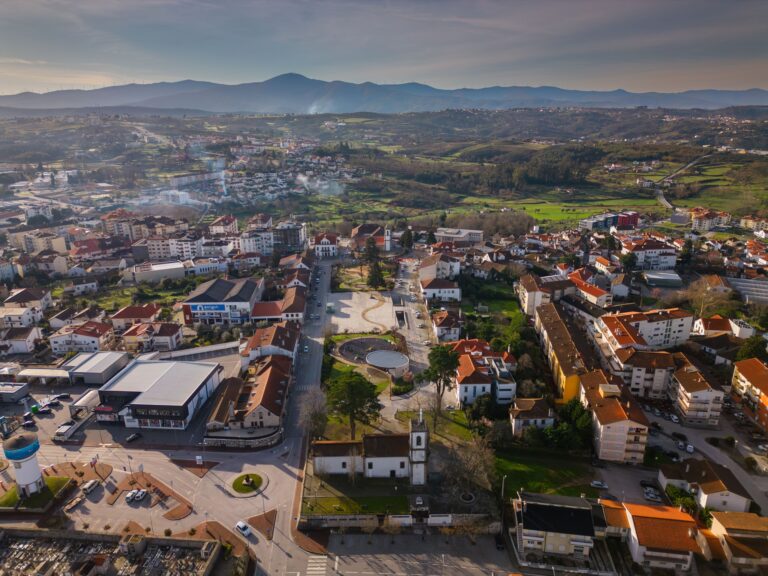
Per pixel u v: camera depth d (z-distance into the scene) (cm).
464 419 15425
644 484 12800
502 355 17712
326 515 11375
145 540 10662
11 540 10919
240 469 13200
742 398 16375
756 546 10338
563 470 13338
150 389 15725
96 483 12550
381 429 14788
